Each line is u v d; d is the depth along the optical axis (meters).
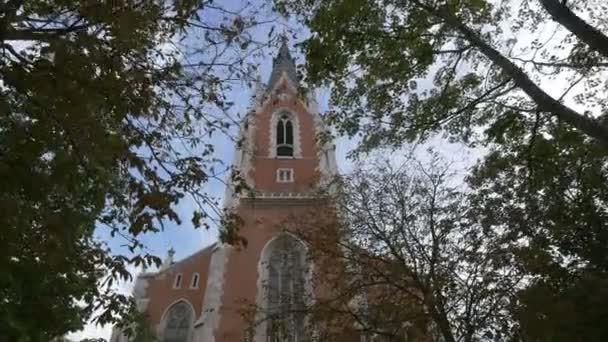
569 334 11.19
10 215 5.61
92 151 5.94
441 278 13.16
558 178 13.93
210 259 30.22
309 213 19.91
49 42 5.66
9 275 6.23
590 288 11.70
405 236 14.48
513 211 14.23
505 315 12.30
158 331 26.88
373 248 15.05
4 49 5.60
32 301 7.64
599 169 13.62
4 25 5.48
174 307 28.27
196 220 6.89
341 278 15.45
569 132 12.29
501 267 13.24
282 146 34.81
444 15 11.04
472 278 13.11
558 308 11.49
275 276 25.28
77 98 5.73
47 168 6.01
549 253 13.49
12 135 5.61
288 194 29.11
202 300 28.48
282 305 17.12
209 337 23.34
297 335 16.67
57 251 6.55
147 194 6.08
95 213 7.79
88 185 7.80
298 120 36.16
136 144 6.83
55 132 5.94
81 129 5.88
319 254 16.16
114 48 6.21
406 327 13.02
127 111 6.27
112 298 10.42
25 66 5.62
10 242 5.96
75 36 5.99
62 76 5.64
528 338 12.23
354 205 16.02
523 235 14.02
